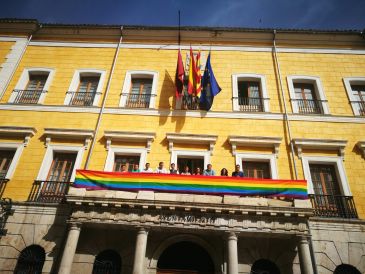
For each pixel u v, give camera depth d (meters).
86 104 14.83
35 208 11.48
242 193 10.61
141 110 14.22
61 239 10.90
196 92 14.30
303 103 14.73
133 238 10.95
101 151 13.17
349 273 10.44
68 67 16.03
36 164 12.88
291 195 10.52
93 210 10.36
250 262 10.53
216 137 13.29
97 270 10.68
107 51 16.62
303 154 12.94
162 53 16.44
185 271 10.80
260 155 12.99
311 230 10.95
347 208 11.63
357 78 15.24
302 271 9.48
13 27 17.17
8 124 13.89
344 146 12.93
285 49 16.31
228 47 16.50
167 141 13.40
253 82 15.65
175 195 10.59
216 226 10.02
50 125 13.90
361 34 16.11
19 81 15.46
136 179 10.90
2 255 10.71
